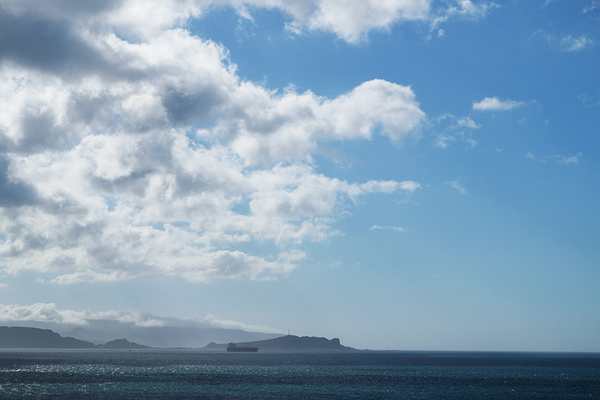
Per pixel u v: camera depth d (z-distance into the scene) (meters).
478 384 137.62
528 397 108.94
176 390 114.62
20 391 110.19
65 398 98.94
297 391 115.75
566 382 147.12
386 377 162.12
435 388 125.56
